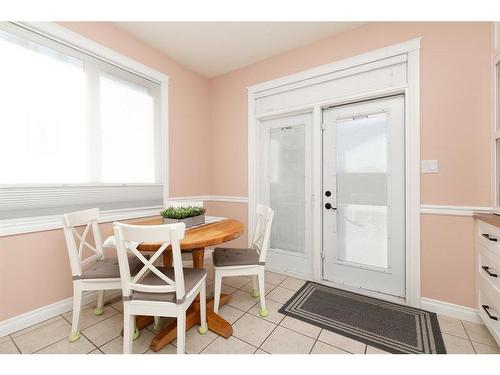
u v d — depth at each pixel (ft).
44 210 6.09
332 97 8.05
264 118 9.96
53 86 6.38
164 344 4.97
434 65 6.33
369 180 7.68
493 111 5.69
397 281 7.21
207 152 11.32
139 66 8.32
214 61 9.83
